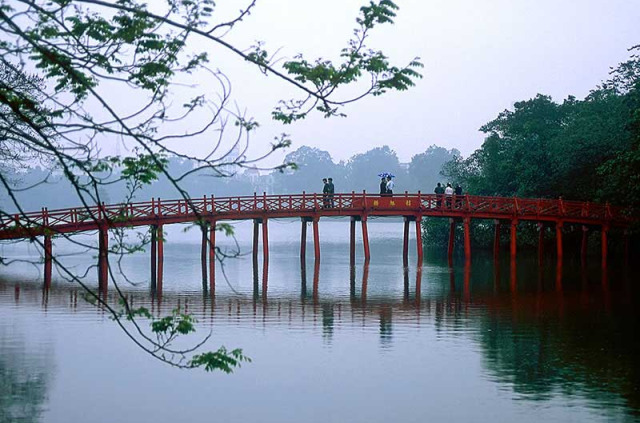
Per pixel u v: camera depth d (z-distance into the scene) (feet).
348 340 72.59
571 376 60.08
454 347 69.67
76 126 29.63
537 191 173.27
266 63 30.48
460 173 217.36
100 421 50.31
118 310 87.56
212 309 89.40
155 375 61.00
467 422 49.78
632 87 170.91
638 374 60.39
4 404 53.47
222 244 233.55
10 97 33.65
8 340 71.67
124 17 31.63
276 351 68.18
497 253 150.82
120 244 35.86
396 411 52.34
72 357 65.82
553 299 97.91
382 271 136.05
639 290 105.91
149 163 35.70
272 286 112.78
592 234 167.12
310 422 50.34
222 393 56.34
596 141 162.81
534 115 193.06
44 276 117.91
